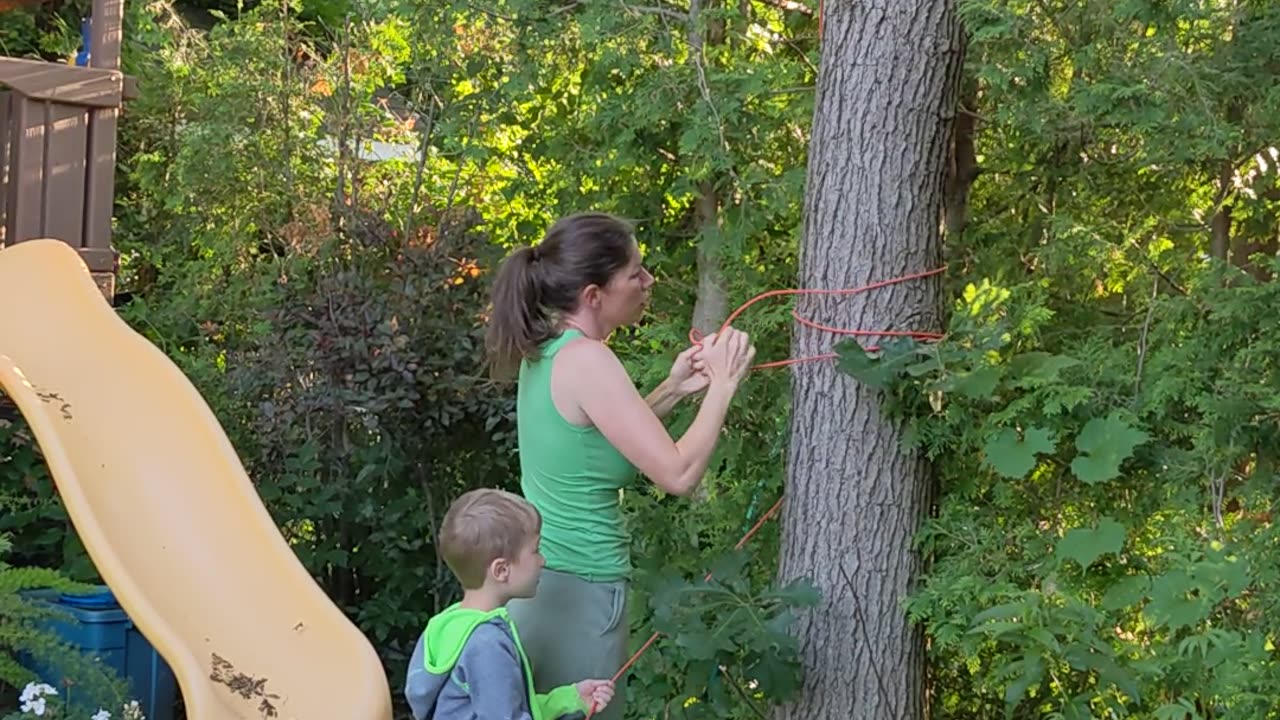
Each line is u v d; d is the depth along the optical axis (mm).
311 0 8453
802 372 3406
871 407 3322
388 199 6477
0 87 6262
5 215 5926
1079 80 3652
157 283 7906
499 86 5340
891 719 3346
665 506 4246
